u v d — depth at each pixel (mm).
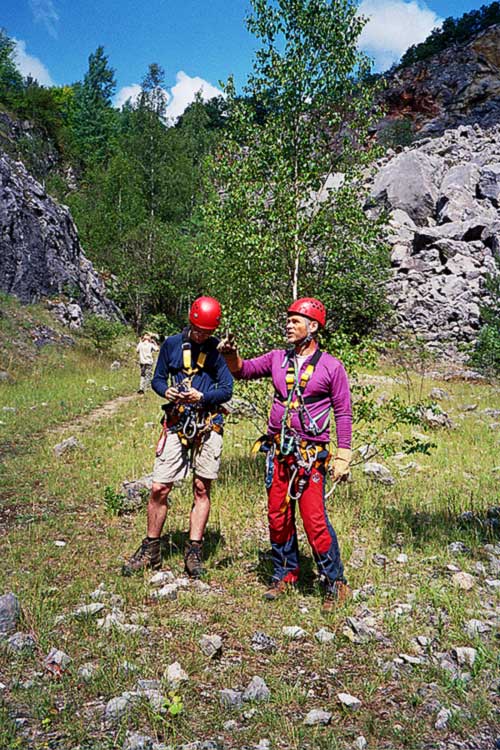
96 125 85625
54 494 7012
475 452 9531
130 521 6023
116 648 3451
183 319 39344
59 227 30125
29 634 3609
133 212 47281
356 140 8047
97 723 2828
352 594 4285
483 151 51062
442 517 6184
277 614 4055
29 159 58812
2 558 4941
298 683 3186
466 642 3658
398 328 22891
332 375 4223
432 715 2936
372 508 6461
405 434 10672
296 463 4164
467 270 35938
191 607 4105
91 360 22938
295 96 7918
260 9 7809
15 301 24469
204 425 4637
